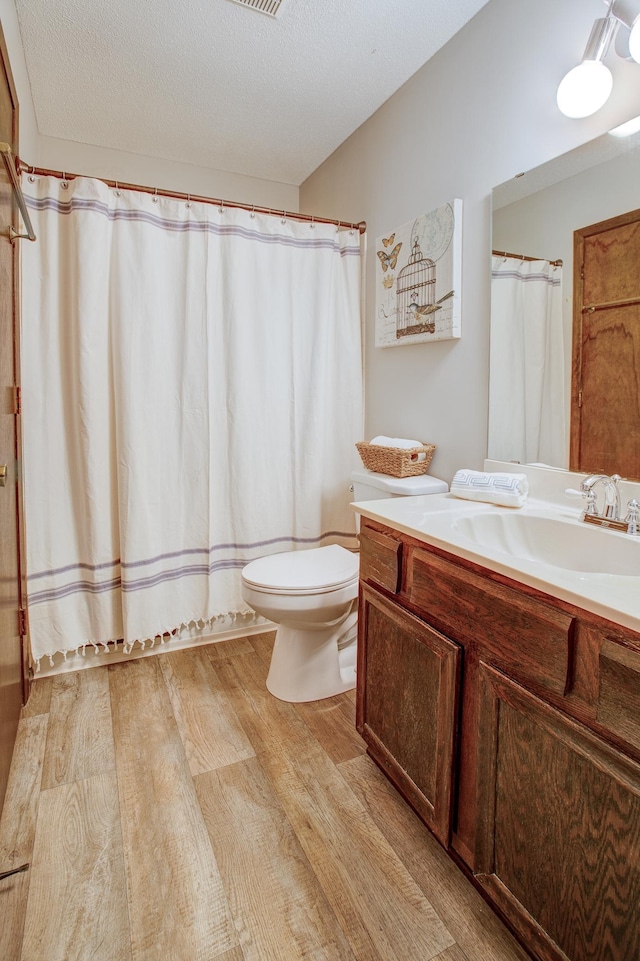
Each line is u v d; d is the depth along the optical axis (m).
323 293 2.28
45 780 1.42
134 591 2.00
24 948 0.99
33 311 1.81
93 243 1.82
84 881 1.13
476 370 1.74
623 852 0.75
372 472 2.09
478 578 1.04
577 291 1.37
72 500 1.94
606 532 1.18
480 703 1.04
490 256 1.65
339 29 1.71
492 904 1.07
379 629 1.41
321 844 1.23
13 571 1.54
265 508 2.26
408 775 1.29
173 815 1.31
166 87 2.04
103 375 1.89
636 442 1.25
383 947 1.00
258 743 1.59
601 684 0.77
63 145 2.45
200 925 1.04
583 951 0.83
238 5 1.61
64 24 1.69
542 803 0.90
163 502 2.06
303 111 2.21
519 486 1.44
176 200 1.97
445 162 1.82
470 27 1.67
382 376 2.28
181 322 2.02
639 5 1.12
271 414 2.23
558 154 1.39
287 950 1.00
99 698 1.83
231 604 2.26
